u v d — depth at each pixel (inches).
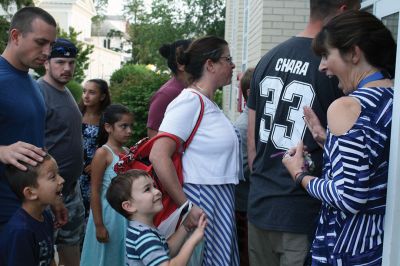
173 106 104.7
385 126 74.1
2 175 106.8
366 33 78.0
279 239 108.2
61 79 157.8
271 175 107.9
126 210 101.8
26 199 101.0
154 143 103.2
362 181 72.1
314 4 105.0
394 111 72.2
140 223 101.7
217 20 1107.3
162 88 159.3
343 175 73.3
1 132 107.2
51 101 155.1
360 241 76.7
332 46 80.4
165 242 102.7
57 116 155.1
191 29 1111.0
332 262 79.9
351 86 81.3
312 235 104.4
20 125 109.0
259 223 109.8
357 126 72.9
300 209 104.4
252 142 119.6
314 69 102.8
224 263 106.3
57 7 1838.1
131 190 101.0
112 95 460.4
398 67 71.7
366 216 76.3
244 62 461.4
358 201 72.7
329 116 76.5
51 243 106.7
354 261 77.2
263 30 287.6
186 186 105.2
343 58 79.8
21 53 109.0
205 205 105.0
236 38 534.3
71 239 167.8
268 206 107.9
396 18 152.2
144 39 1200.8
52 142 154.5
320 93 102.0
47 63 157.6
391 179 72.8
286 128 105.4
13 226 99.0
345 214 78.1
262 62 113.5
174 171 102.4
